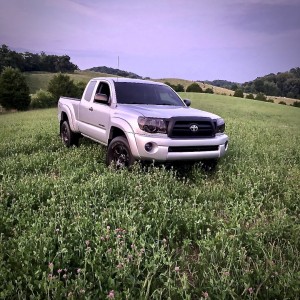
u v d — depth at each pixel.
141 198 4.62
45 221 3.86
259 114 61.53
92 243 3.41
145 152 5.68
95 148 8.41
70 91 89.75
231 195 5.25
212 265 3.03
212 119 6.39
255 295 2.60
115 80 7.60
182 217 4.14
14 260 3.01
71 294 2.49
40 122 22.70
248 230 3.88
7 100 78.94
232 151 8.50
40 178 5.68
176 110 6.52
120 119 6.27
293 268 3.03
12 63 157.88
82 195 4.79
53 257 3.11
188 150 5.96
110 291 2.55
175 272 2.84
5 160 7.33
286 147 10.62
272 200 5.28
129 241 3.46
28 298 2.67
